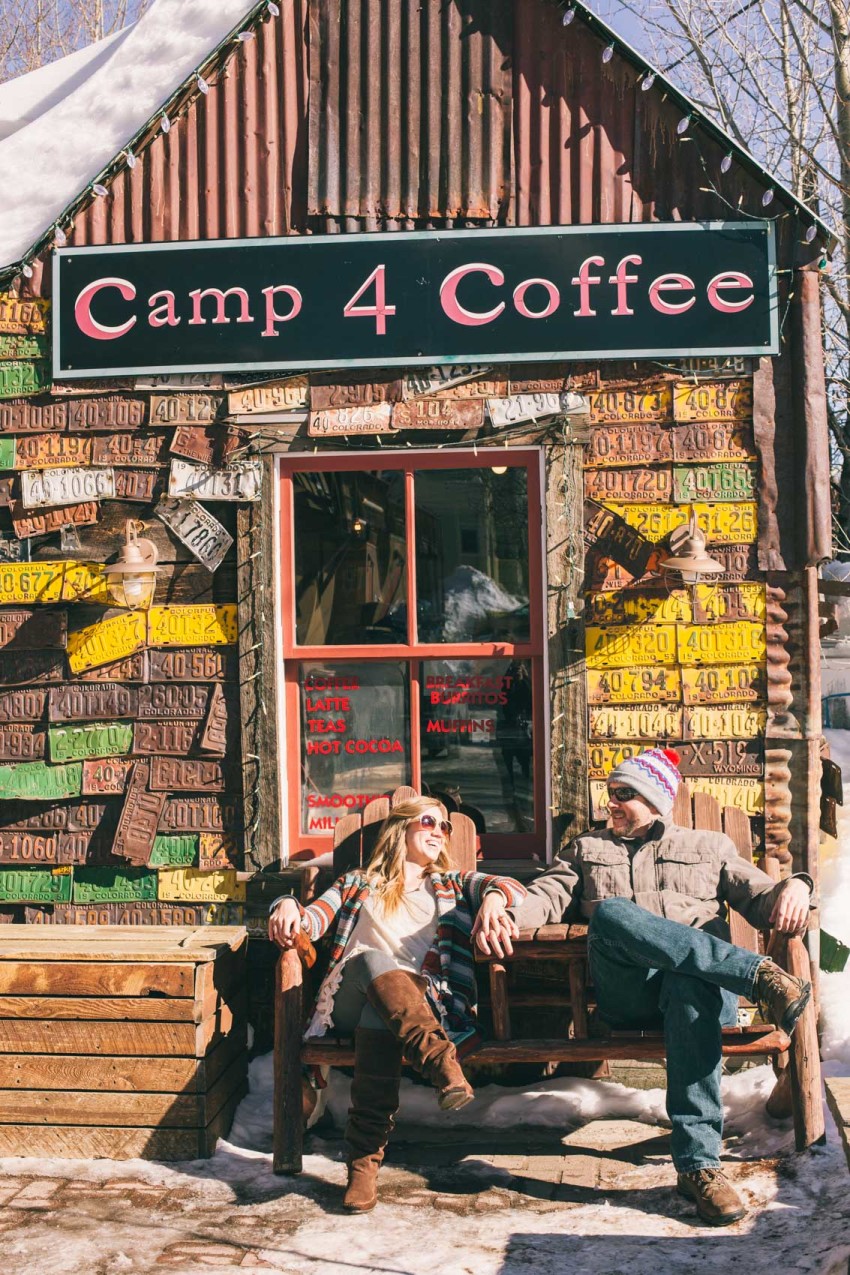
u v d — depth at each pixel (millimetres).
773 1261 3771
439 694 5574
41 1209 4230
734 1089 5020
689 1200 4238
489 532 5547
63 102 6023
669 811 4855
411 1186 4414
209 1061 4715
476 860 5277
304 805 5617
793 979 4055
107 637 5613
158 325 5555
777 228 5363
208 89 5566
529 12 5465
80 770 5625
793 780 5344
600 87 5434
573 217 5426
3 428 5664
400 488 5582
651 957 4230
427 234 5441
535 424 5441
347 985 4484
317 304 5484
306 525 5621
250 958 5457
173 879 5555
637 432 5406
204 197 5559
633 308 5379
